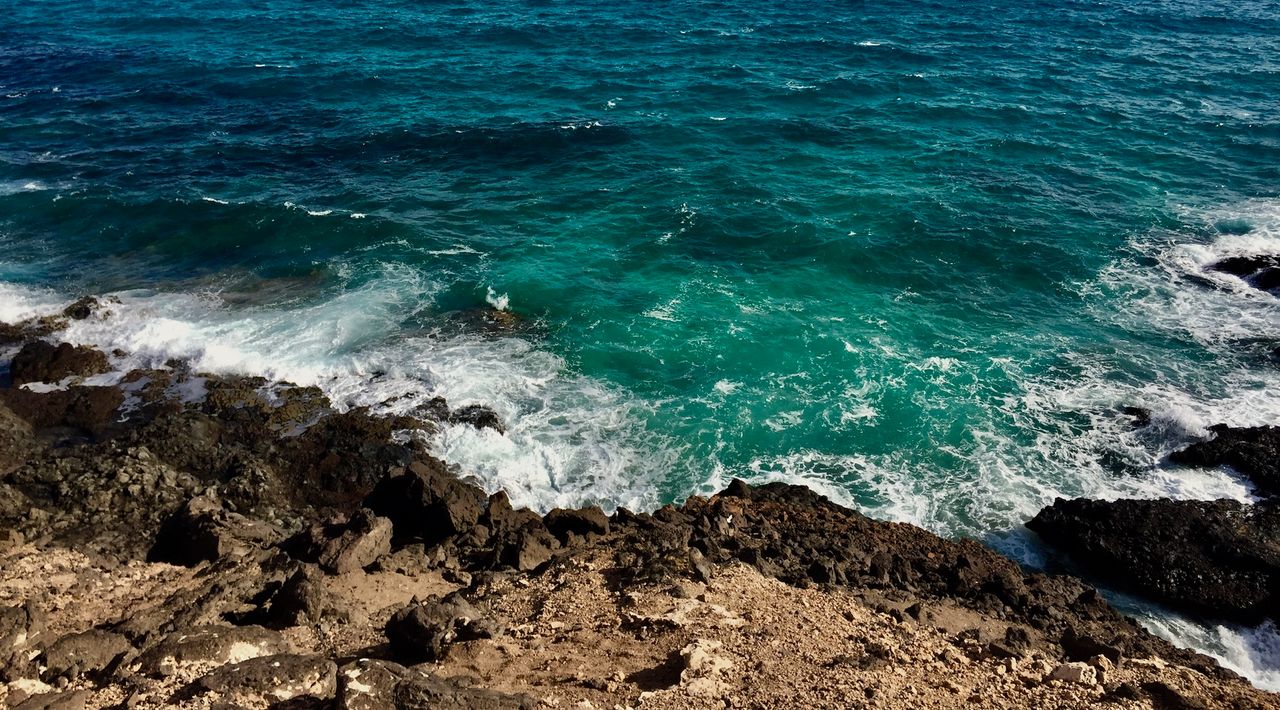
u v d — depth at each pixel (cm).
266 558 1931
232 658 1365
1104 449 2606
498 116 5428
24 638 1429
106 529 2166
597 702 1249
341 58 6706
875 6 8469
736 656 1416
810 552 2048
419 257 3756
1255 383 2883
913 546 2150
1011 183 4438
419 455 2577
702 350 3123
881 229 3969
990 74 6194
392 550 2075
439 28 7638
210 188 4419
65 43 7119
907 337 3200
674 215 4122
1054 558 2252
